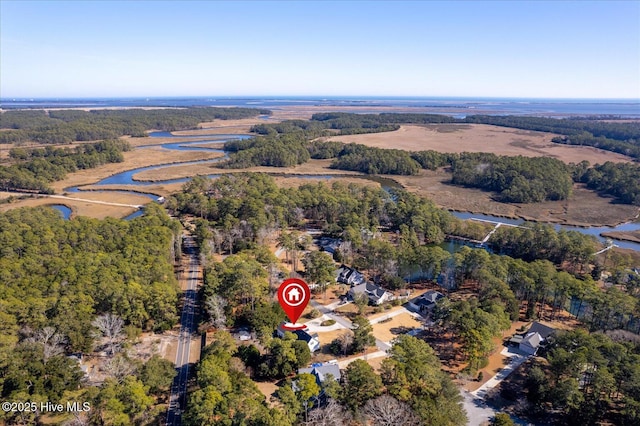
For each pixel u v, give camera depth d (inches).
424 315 4692.4
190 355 3897.6
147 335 4207.7
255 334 4109.3
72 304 3956.7
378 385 3129.9
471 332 3683.6
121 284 4281.5
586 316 4571.9
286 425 2635.3
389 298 5012.3
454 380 3572.8
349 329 4350.4
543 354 3927.2
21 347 3378.4
